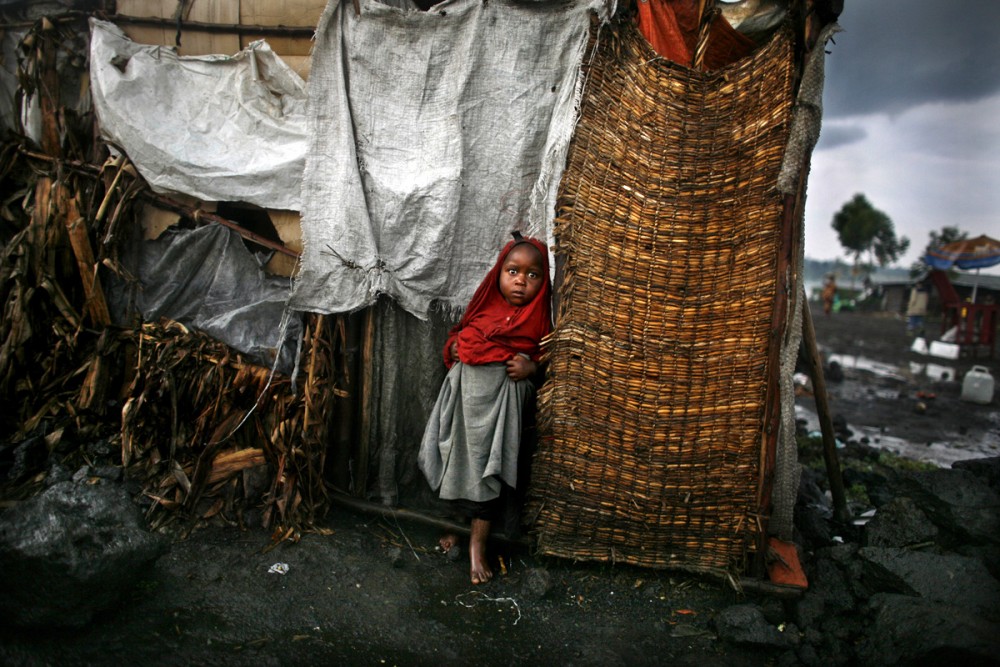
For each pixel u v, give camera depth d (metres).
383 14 2.89
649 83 2.65
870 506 3.99
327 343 3.12
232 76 3.18
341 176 3.00
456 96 2.94
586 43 2.65
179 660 2.21
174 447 3.07
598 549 2.92
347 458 3.32
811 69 2.44
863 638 2.49
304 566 2.79
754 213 2.60
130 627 2.32
